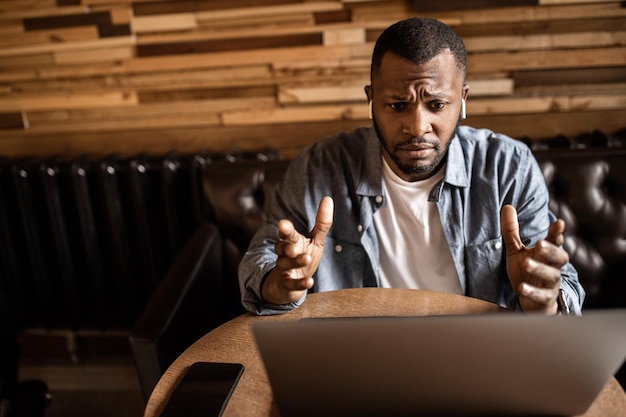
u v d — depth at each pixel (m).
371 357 0.52
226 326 0.85
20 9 1.60
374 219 1.08
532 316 0.49
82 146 1.77
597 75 1.52
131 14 1.58
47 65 1.66
